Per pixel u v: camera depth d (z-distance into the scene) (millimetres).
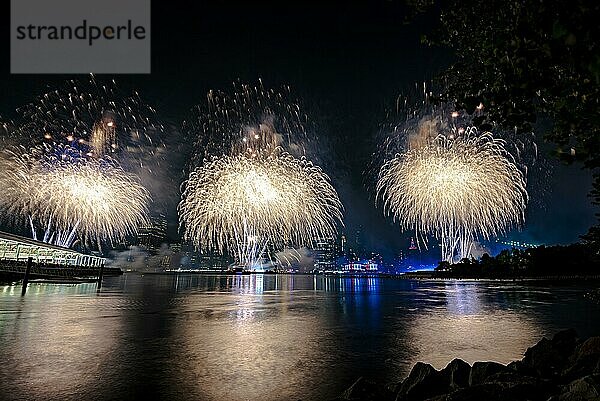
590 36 3449
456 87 6270
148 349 16344
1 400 10539
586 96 4648
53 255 75438
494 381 8250
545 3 4070
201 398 10891
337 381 12469
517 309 31203
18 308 27938
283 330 21281
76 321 22891
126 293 44594
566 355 11062
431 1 6422
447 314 28266
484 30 5875
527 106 5227
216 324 23031
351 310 30734
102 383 11969
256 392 11383
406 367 14094
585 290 52344
